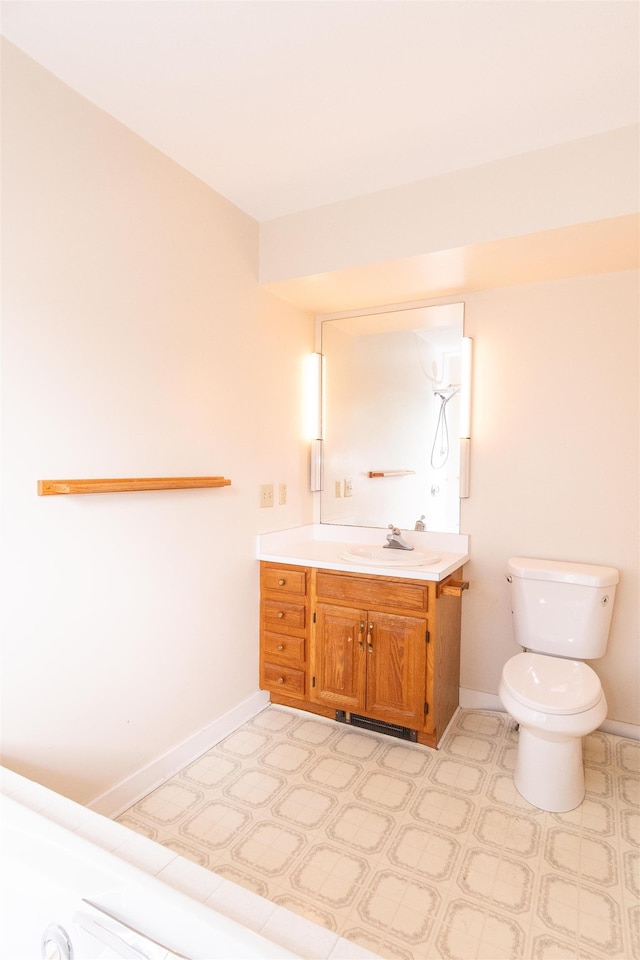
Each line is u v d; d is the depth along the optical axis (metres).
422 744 2.27
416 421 2.74
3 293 1.42
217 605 2.30
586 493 2.37
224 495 2.33
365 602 2.32
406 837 1.71
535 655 2.18
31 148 1.49
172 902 0.90
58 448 1.58
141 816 1.79
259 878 1.54
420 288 2.54
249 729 2.41
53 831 1.07
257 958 0.80
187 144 1.90
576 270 2.28
